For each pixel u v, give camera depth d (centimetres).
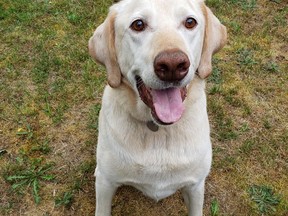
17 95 59
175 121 33
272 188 50
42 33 69
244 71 63
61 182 50
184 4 33
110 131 38
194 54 34
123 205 49
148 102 34
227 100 59
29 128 55
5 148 53
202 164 39
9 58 64
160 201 49
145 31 33
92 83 61
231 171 51
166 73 30
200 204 43
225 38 39
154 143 37
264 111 58
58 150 53
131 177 39
